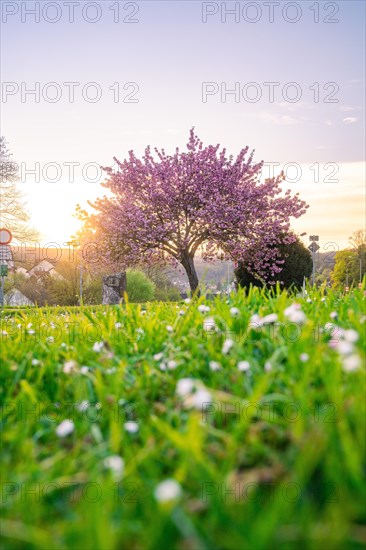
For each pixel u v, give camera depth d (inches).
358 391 85.7
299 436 77.4
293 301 177.8
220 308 161.2
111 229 878.4
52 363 131.7
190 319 154.3
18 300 1109.1
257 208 902.4
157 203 887.7
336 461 68.9
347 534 59.3
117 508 70.2
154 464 80.9
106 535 56.4
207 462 73.8
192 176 893.2
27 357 134.0
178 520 62.1
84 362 136.3
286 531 60.0
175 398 102.8
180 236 886.4
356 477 66.0
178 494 59.3
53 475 79.4
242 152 914.1
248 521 61.9
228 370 113.7
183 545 60.5
